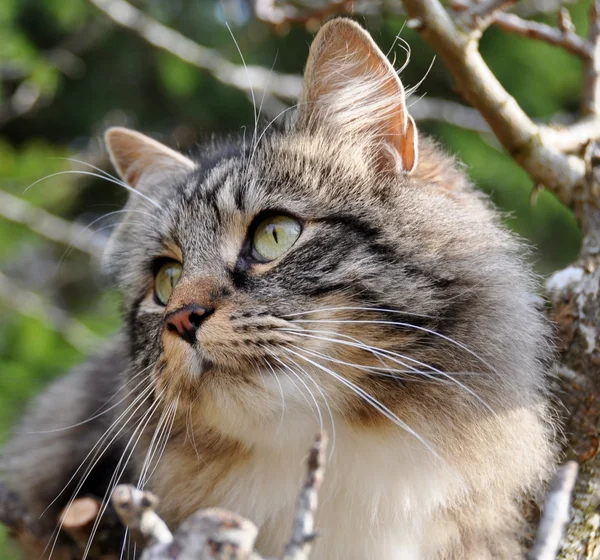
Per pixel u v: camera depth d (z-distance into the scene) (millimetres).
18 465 1081
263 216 933
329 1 1063
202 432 936
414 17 970
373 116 946
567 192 980
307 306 909
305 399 909
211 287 917
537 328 943
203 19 1982
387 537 926
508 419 924
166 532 812
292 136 957
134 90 2152
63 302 1964
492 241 947
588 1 1542
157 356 940
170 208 971
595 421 934
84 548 972
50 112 2176
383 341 909
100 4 1392
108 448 1008
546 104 1810
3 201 1462
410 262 918
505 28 1023
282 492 933
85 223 2021
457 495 922
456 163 1002
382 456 918
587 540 919
